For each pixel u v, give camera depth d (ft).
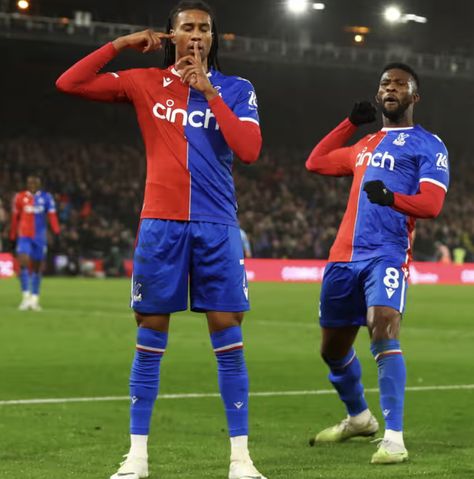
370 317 55.47
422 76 465.47
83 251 344.08
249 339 131.34
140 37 50.01
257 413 69.97
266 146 475.72
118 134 462.19
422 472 48.85
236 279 48.42
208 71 49.98
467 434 61.31
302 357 109.19
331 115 484.74
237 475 46.34
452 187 467.11
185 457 52.90
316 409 71.82
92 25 406.21
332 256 58.54
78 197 388.57
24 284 180.96
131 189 408.26
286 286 295.48
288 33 475.72
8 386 83.87
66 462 51.47
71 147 426.92
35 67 443.73
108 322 154.30
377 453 51.72
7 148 409.90
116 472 48.34
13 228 180.14
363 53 456.45
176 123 48.80
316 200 435.53
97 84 49.90
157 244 48.34
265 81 469.98
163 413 69.36
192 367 97.45
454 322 168.14
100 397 77.61
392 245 56.65
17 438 58.95
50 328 143.02
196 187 48.47
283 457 53.42
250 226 389.19
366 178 58.03
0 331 137.28
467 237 423.64
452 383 88.12
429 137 57.67
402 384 53.78
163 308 48.34
